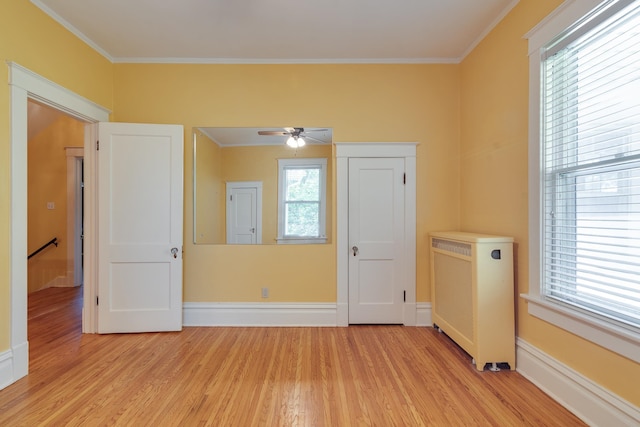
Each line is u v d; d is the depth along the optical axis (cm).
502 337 238
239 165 339
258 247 337
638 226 158
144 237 312
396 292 336
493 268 237
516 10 241
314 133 338
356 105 336
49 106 259
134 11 255
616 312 166
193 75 335
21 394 205
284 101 336
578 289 193
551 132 212
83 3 245
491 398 203
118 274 309
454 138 337
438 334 311
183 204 335
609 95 172
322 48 315
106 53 321
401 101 336
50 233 504
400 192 336
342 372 236
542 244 215
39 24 243
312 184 338
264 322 334
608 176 175
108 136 307
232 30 282
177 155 317
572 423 178
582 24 184
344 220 334
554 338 205
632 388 156
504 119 257
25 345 228
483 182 289
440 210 337
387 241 336
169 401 199
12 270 220
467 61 319
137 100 333
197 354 265
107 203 307
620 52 161
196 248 336
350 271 335
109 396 204
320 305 335
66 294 460
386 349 276
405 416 185
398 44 308
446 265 293
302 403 197
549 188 214
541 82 214
